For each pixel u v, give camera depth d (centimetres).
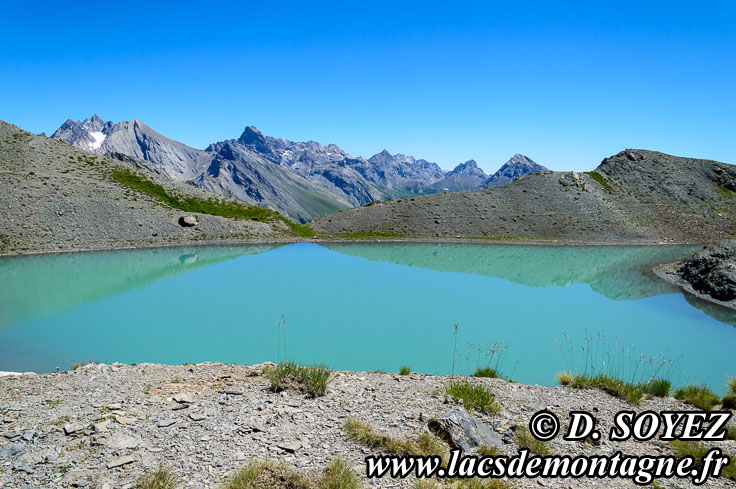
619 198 10894
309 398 1030
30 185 7388
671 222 9925
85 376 1166
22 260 5631
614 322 3006
